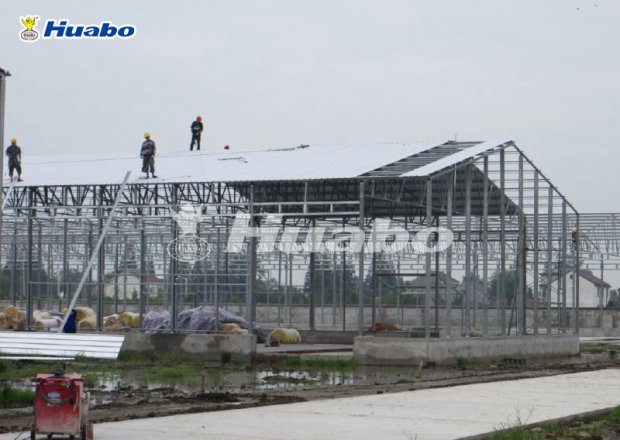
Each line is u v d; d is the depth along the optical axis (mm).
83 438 15539
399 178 36938
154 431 17000
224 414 19531
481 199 46062
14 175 44406
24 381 28766
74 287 57281
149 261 53750
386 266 59344
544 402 22703
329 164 40812
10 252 59031
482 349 39531
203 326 39562
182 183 39969
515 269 47906
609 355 47469
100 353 37094
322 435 16797
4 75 25219
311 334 49219
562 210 46969
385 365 36000
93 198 41812
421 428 17812
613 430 19188
